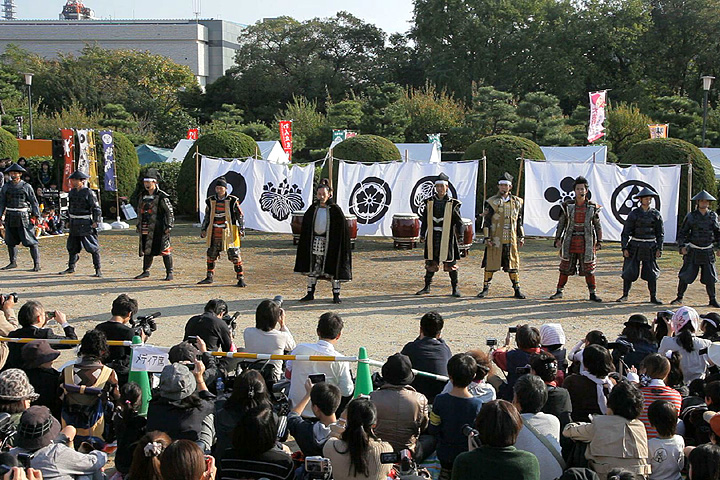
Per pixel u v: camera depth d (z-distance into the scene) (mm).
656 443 4559
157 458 3680
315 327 9594
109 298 11109
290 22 69500
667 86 54719
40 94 60000
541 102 38688
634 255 11281
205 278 12609
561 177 17406
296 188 18406
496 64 57406
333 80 65688
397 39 69688
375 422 4168
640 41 54750
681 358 6582
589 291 11664
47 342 5660
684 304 11336
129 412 4746
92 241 12797
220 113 54156
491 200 11672
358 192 17922
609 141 37219
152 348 5789
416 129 45688
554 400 4977
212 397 4910
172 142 56312
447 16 57969
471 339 9039
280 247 17125
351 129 45281
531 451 4355
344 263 11094
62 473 4152
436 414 4883
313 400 4715
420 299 11578
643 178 16969
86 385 5414
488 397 5031
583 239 11398
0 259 14523
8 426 4492
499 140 19062
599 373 5301
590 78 56594
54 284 12125
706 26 52562
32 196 13281
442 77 56844
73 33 99562
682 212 17797
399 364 4926
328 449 4176
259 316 6320
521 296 11688
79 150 19234
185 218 22406
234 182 18891
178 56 97875
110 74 65875
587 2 57156
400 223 16828
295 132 46531
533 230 17656
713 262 11203
